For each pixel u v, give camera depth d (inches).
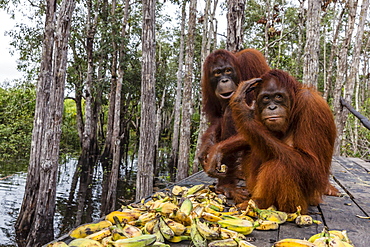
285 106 114.7
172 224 94.7
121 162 905.5
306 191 114.6
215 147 138.9
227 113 149.6
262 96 117.0
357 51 524.1
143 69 259.4
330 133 117.1
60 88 309.4
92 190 516.1
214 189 155.8
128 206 120.3
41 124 370.0
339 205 141.8
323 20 987.3
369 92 1270.9
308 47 415.5
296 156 111.0
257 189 118.0
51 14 379.6
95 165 828.6
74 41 1023.0
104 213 402.0
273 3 1029.8
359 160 314.7
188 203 108.1
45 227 301.4
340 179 211.0
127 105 1234.6
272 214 110.2
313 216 125.1
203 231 88.0
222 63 152.0
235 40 261.4
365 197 158.2
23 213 346.6
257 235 101.9
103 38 891.4
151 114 258.8
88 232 91.0
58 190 503.8
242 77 159.8
